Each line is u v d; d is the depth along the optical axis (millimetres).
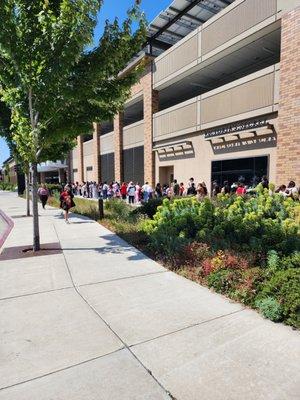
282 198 8094
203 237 6438
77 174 36281
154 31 19250
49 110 6898
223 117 14602
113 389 2615
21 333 3570
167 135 18750
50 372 2861
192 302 4324
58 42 6141
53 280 5395
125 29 7062
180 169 18188
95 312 4082
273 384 2619
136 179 22906
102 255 6977
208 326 3623
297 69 11008
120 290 4840
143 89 20859
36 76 6473
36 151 7246
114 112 8062
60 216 14492
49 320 3883
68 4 5953
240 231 6152
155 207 11047
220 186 15281
